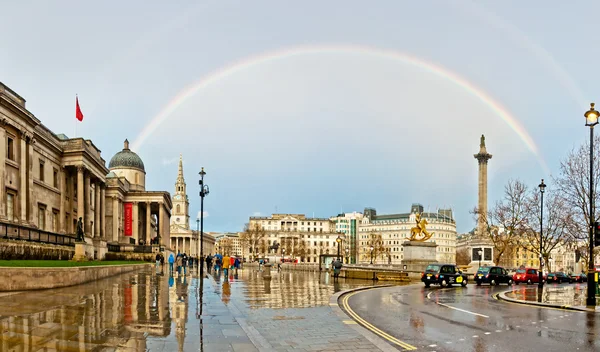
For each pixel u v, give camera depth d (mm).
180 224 191750
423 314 19172
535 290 36812
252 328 14000
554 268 151500
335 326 15453
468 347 12539
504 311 20734
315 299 23734
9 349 10172
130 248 84750
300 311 19047
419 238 57594
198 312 17031
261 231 172500
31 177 53094
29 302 18141
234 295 24750
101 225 79750
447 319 17734
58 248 43688
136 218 101562
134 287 27031
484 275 45656
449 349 12266
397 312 19797
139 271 51219
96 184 77875
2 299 19000
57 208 63750
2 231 39156
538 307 23109
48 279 24234
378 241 181750
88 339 11516
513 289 38000
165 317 15531
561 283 57219
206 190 45812
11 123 48438
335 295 26188
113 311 16391
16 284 22547
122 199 99875
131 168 118188
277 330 14617
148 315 15852
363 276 49219
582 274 67188
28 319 14016
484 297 28469
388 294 29344
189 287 28469
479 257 69312
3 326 12766
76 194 70438
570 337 14180
